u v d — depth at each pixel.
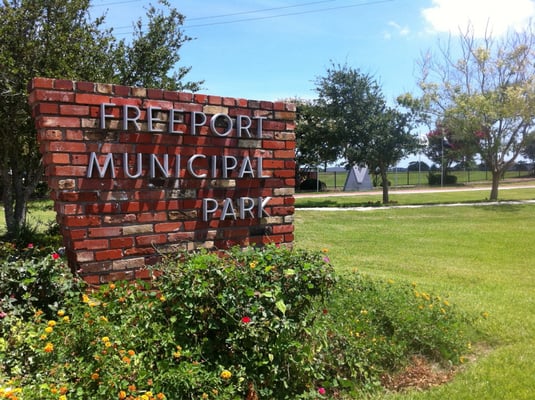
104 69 7.38
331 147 22.89
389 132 22.16
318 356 3.25
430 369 3.79
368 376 3.47
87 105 3.21
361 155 22.05
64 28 7.03
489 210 18.11
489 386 3.46
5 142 6.80
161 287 2.97
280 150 4.04
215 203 3.73
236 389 2.75
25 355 2.62
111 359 2.42
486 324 4.77
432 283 6.68
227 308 2.84
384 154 22.30
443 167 38.44
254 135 3.92
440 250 9.65
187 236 3.62
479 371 3.72
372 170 23.92
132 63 7.92
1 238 6.92
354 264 8.02
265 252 3.21
